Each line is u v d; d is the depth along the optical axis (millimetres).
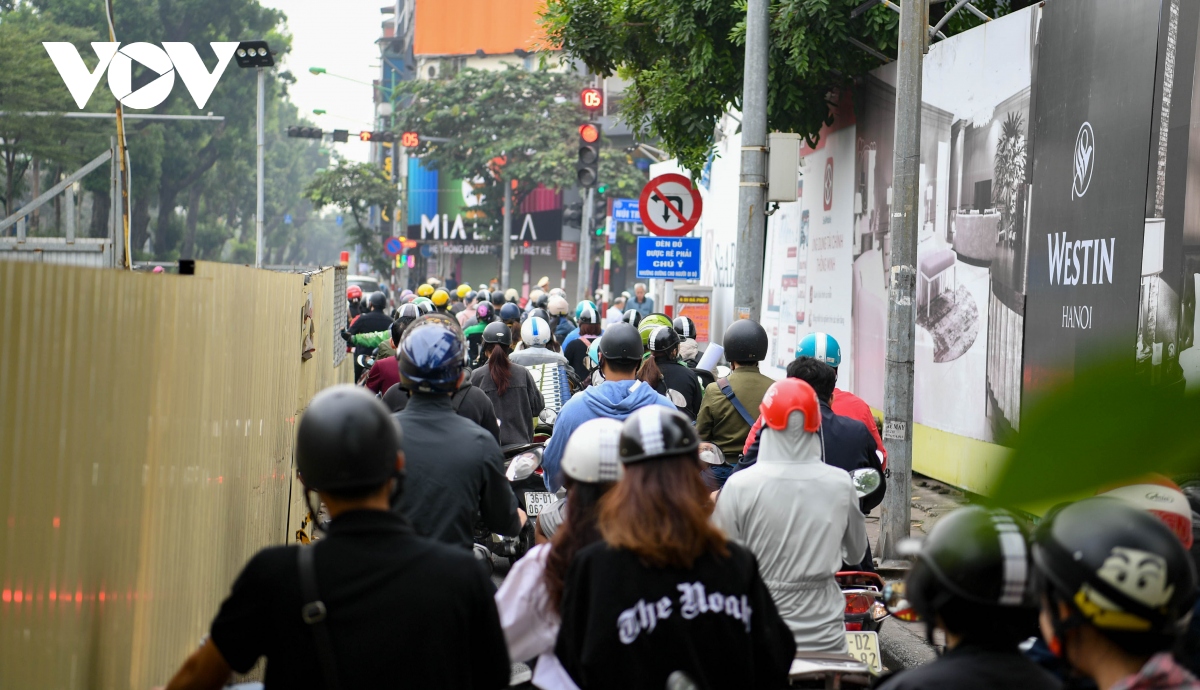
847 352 14234
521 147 49781
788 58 13094
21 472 2363
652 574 2855
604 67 16078
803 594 4207
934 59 11305
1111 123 7805
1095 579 1751
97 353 2842
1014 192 9438
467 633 2613
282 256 109375
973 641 2193
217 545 4387
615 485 3150
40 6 53594
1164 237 7066
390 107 88812
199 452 4027
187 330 3805
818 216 15492
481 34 64688
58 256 14219
